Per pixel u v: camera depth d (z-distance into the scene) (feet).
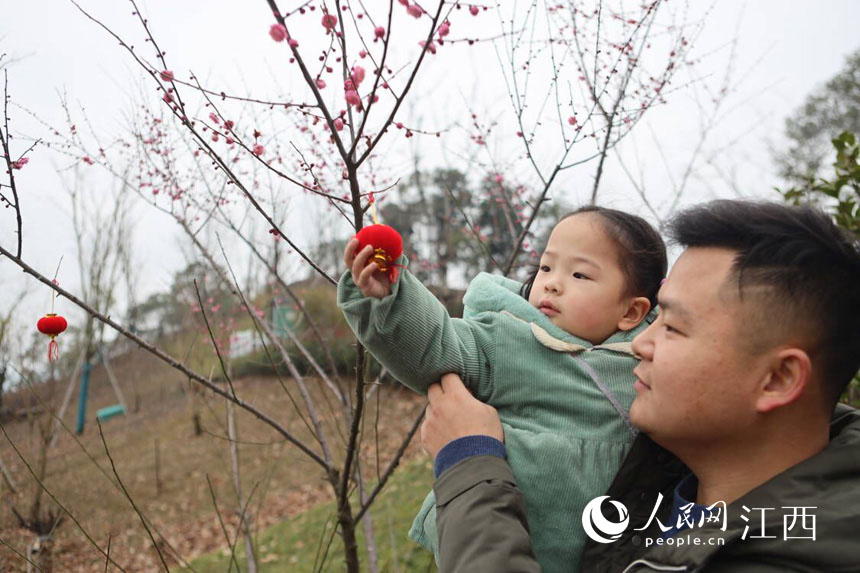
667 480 3.40
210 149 4.42
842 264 2.69
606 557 3.31
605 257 3.98
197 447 30.53
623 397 3.70
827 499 2.60
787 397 2.72
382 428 28.43
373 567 8.35
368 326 3.48
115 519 21.43
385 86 3.97
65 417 38.01
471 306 4.40
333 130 3.83
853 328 2.72
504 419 3.74
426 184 17.08
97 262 25.67
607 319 3.94
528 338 3.88
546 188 6.44
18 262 4.62
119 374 48.70
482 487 3.10
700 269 2.90
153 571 18.24
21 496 15.75
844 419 3.17
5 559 12.08
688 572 2.65
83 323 27.14
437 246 17.16
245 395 35.04
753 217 2.85
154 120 7.13
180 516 23.27
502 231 13.65
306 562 18.33
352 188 3.96
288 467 27.35
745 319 2.74
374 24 3.84
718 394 2.78
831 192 8.02
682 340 2.87
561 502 3.43
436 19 3.66
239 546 20.72
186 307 22.18
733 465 2.92
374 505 21.15
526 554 2.89
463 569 2.85
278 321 10.85
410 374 3.62
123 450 31.07
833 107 37.40
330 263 17.40
